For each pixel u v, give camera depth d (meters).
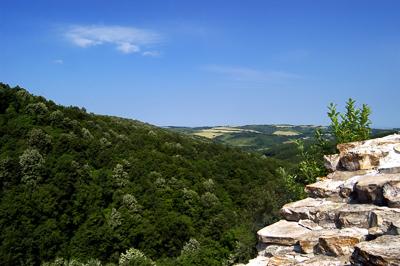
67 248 42.59
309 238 6.47
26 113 58.75
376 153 7.78
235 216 49.69
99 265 40.91
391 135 8.75
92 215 46.31
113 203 49.78
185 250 45.38
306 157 11.93
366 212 6.33
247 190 59.00
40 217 42.34
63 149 52.66
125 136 67.31
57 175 47.00
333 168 8.62
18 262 38.59
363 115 10.97
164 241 47.84
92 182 50.62
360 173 7.73
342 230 6.28
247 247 22.06
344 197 7.39
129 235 46.38
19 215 41.00
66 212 44.91
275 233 7.25
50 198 43.69
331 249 5.93
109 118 78.88
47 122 58.62
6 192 43.34
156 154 62.69
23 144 50.62
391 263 4.38
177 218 49.25
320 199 7.86
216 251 42.81
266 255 7.13
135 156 59.81
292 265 5.93
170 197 53.12
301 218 7.63
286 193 22.73
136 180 54.47
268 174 65.44
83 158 53.34
